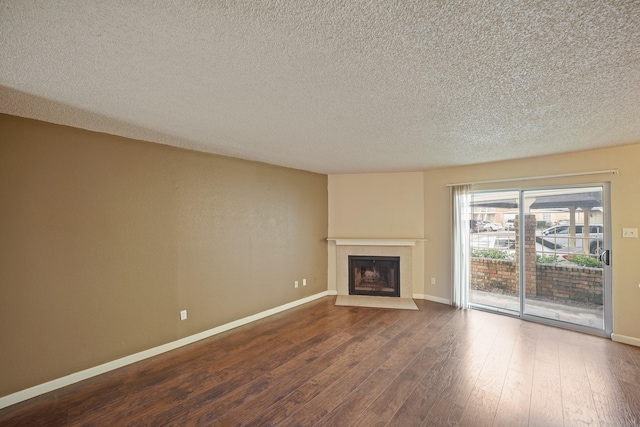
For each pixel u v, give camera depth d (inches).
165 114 92.7
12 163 93.5
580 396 94.0
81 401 93.6
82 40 52.4
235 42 53.6
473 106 86.1
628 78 68.5
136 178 122.0
